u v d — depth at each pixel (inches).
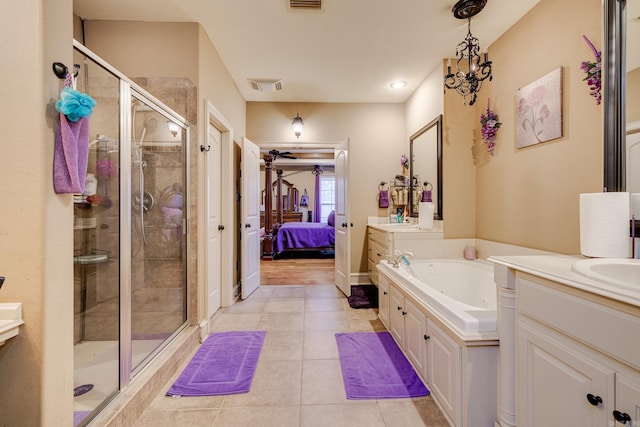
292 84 128.1
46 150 35.6
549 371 39.3
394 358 77.0
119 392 55.7
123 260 60.9
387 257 103.2
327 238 240.4
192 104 86.4
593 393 33.0
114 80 61.7
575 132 66.6
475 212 107.1
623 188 50.8
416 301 69.2
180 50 86.0
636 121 49.3
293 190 373.4
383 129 150.9
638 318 28.4
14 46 34.9
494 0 76.0
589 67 60.1
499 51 92.6
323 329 97.0
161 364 66.0
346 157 133.0
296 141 149.5
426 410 57.9
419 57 105.1
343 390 64.4
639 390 28.5
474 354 49.4
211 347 84.5
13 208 34.9
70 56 39.1
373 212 151.6
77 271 64.9
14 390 35.2
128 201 63.2
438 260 102.2
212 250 107.3
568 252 68.7
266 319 105.8
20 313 34.8
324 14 82.1
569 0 67.7
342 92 137.2
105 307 62.4
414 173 135.6
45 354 35.7
